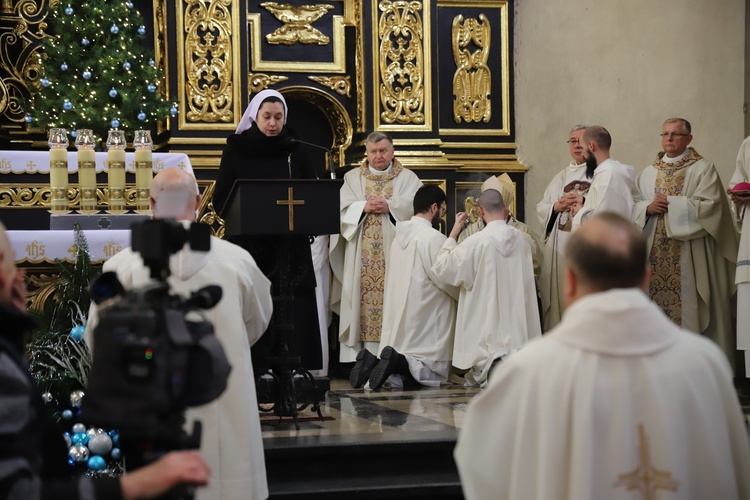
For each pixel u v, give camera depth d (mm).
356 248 8406
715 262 7547
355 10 9727
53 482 1914
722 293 7543
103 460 4785
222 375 2035
